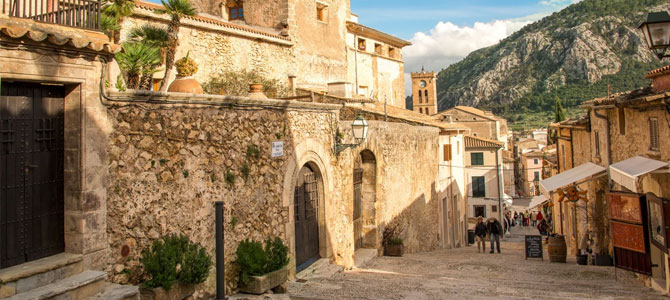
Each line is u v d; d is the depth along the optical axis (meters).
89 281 6.16
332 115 12.98
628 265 13.06
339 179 13.41
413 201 20.52
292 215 10.80
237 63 21.30
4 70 5.58
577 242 22.33
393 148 18.17
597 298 9.53
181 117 7.87
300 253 11.61
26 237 6.02
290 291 9.62
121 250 6.90
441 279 12.10
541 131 108.44
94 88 6.60
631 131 13.78
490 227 22.30
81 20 7.68
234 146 9.02
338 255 13.22
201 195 8.20
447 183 27.14
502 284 11.52
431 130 23.62
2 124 5.78
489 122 65.25
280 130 10.50
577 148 22.64
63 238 6.48
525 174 73.56
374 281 11.12
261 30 24.81
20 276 5.55
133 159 7.10
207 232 8.29
